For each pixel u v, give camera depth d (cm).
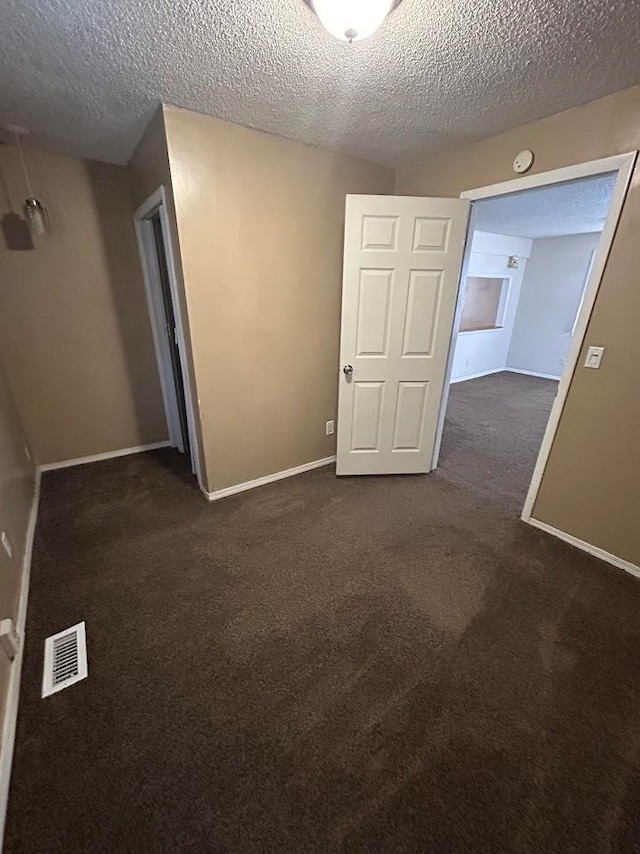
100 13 119
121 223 280
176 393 318
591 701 133
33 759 115
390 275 245
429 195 257
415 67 149
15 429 245
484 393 547
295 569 196
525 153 201
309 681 139
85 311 284
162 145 189
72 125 204
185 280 205
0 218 241
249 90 166
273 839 99
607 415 191
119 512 243
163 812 104
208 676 141
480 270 586
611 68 148
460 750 119
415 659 148
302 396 281
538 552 210
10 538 179
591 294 187
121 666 144
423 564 200
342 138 218
